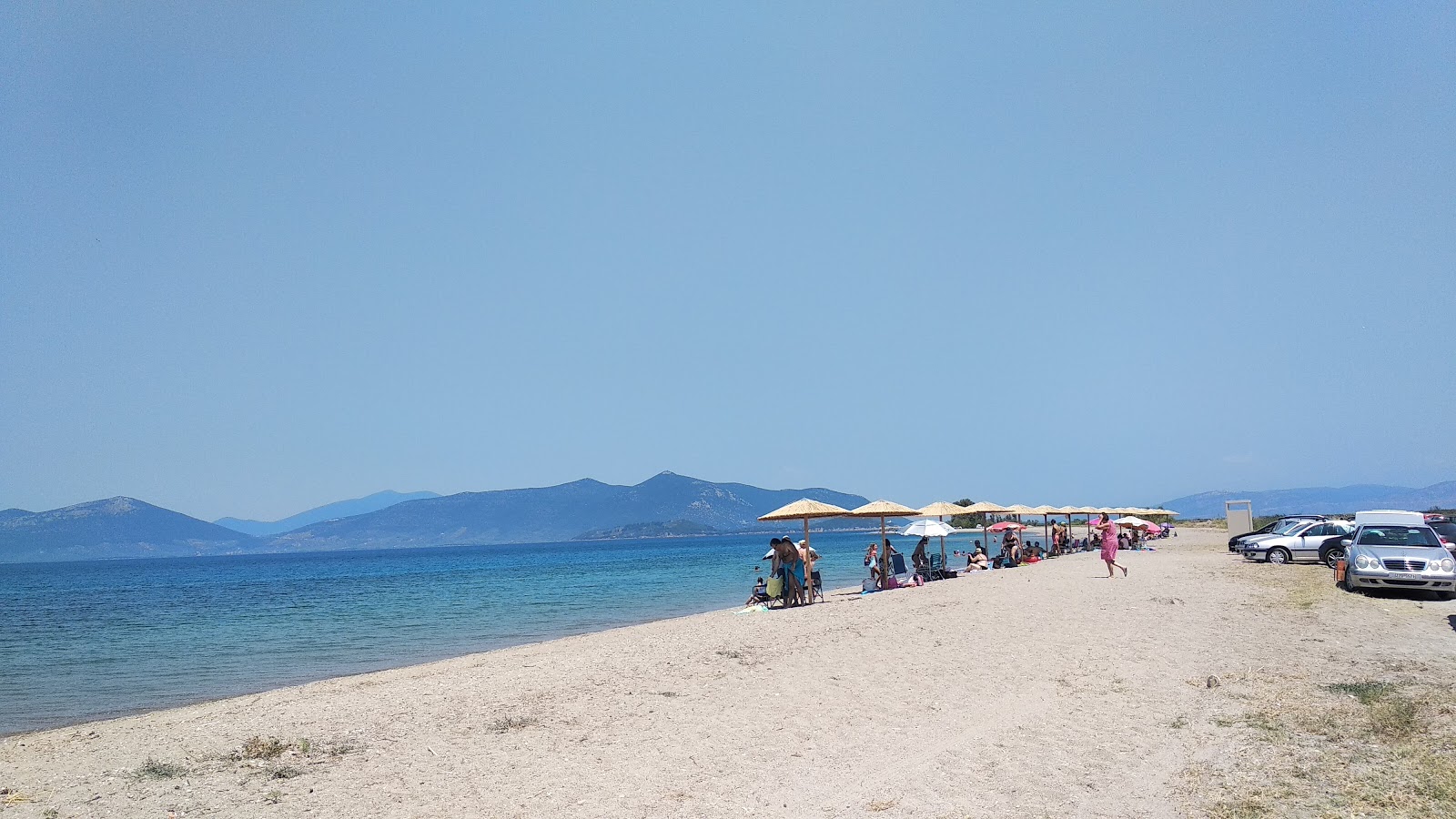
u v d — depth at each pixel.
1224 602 18.91
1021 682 11.63
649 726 10.27
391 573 83.19
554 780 8.22
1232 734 8.64
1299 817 6.34
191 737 10.97
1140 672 11.95
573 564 89.56
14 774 9.42
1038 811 6.81
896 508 25.48
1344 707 9.36
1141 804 6.88
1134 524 46.78
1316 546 29.38
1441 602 18.31
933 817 6.77
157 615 37.97
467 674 15.58
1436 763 7.22
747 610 24.16
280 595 50.72
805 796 7.45
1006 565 36.53
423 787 8.12
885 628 17.28
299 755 9.56
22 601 53.31
